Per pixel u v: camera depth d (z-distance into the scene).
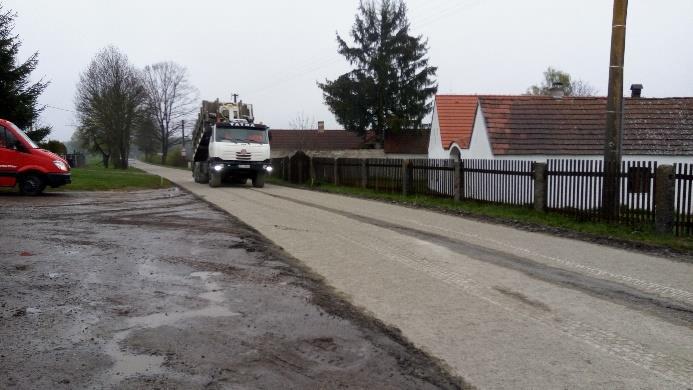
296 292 6.70
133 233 10.87
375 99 44.69
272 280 7.26
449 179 18.67
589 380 4.32
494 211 15.19
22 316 5.64
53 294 6.43
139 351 4.77
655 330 5.49
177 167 72.94
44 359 4.57
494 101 21.89
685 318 5.87
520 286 7.12
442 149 29.88
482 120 21.53
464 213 15.43
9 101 25.56
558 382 4.28
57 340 5.00
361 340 5.12
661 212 11.27
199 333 5.24
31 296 6.34
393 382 4.24
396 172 21.97
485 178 17.00
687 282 7.43
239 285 6.99
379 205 17.70
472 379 4.32
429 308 6.13
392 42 44.06
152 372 4.34
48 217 13.05
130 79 61.25
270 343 5.01
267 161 26.02
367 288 6.94
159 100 74.75
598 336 5.30
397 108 44.72
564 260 8.83
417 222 13.28
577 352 4.89
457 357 4.75
